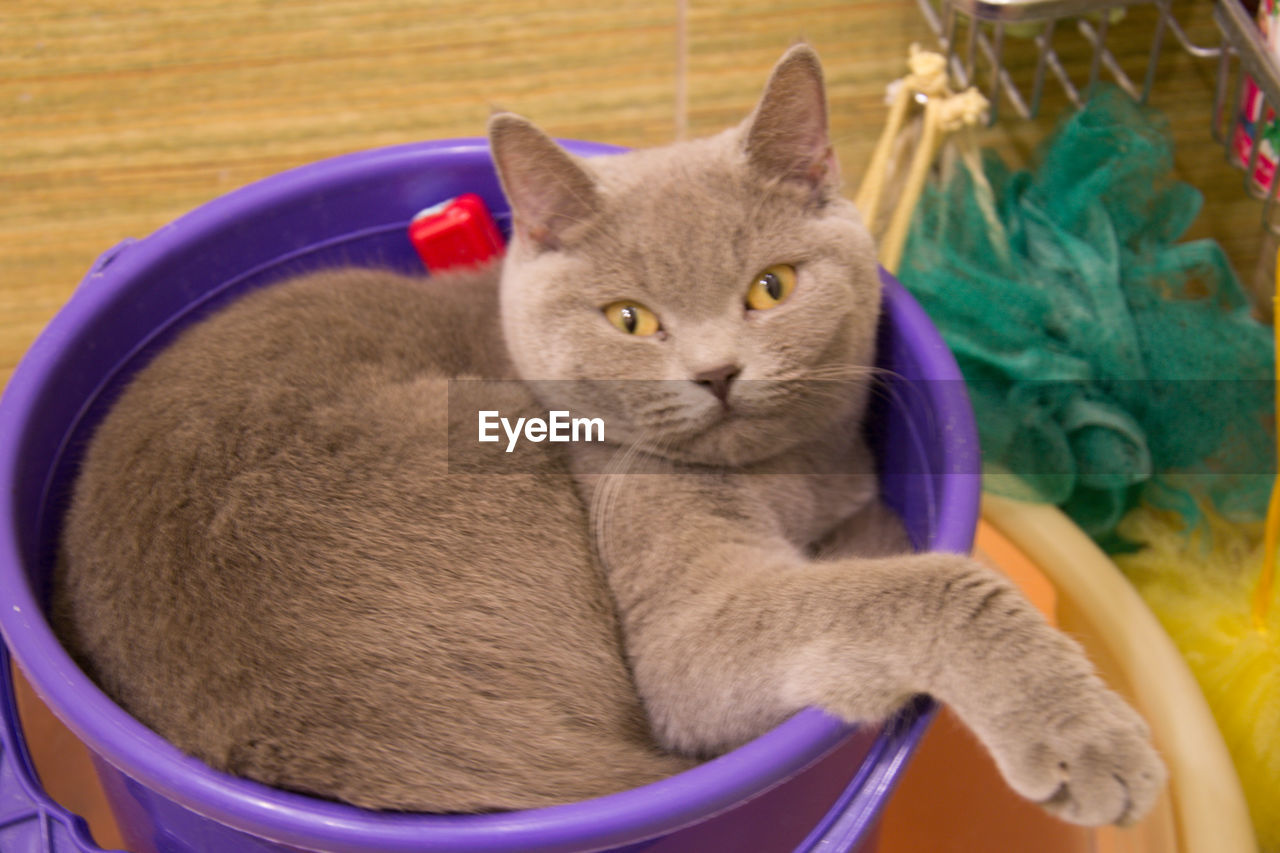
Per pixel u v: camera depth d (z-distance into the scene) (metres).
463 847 0.52
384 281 0.67
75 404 0.66
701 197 0.61
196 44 0.88
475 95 0.88
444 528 0.59
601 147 0.70
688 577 0.60
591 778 0.57
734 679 0.58
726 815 0.55
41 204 0.87
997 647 0.55
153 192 0.86
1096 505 0.75
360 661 0.56
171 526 0.58
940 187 0.76
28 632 0.56
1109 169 0.75
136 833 0.61
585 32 0.89
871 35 0.86
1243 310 0.75
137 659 0.57
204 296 0.70
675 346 0.61
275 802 0.53
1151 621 0.70
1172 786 0.66
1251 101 0.72
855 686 0.56
